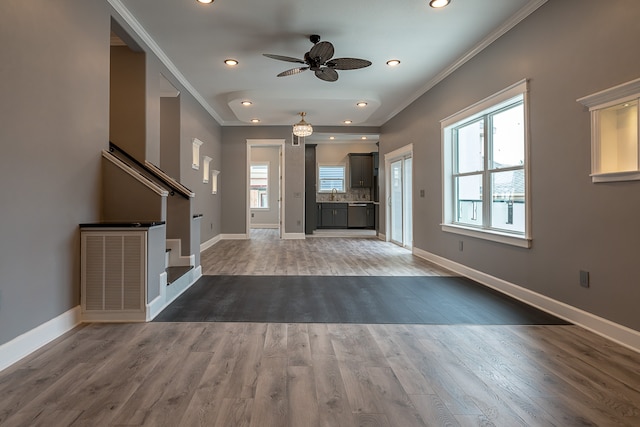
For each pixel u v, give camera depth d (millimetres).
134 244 2846
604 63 2574
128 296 2859
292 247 7383
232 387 1870
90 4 2918
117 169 3152
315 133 8844
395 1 3324
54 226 2498
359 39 4113
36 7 2303
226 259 5898
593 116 2643
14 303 2137
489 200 4242
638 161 2332
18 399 1737
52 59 2463
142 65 4035
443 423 1583
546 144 3154
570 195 2898
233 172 8688
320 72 4320
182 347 2375
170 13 3533
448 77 5051
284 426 1553
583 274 2779
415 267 5215
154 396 1777
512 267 3674
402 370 2078
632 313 2398
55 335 2502
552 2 3070
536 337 2584
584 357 2256
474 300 3520
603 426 1569
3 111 2043
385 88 5953
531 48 3336
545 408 1703
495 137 4137
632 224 2389
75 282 2760
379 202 9055
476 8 3422
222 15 3580
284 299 3539
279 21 3703
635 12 2350
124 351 2303
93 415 1615
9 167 2092
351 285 4121
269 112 7055
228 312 3127
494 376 2012
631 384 1925
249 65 4934
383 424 1572
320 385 1901
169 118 5527
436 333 2660
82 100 2822
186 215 4312
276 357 2236
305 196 9844
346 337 2576
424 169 5957
